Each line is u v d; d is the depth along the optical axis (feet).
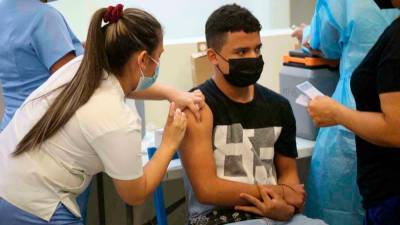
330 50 6.84
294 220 5.65
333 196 6.68
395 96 4.46
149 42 4.63
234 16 5.48
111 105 4.43
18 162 4.63
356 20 6.19
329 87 7.27
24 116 4.81
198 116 5.43
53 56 6.00
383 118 4.63
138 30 4.55
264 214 5.52
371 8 6.13
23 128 4.72
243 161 5.70
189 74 8.43
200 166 5.42
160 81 8.32
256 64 5.55
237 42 5.47
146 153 6.65
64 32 6.13
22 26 6.04
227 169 5.66
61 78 4.89
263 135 5.81
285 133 6.04
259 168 5.76
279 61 9.10
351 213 6.63
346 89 6.45
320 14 6.66
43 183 4.58
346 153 6.48
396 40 4.46
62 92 4.62
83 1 10.75
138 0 11.44
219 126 5.61
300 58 7.38
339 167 6.55
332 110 5.16
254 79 5.60
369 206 5.16
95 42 4.52
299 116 7.41
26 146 4.58
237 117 5.70
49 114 4.54
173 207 8.38
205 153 5.44
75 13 10.77
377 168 5.02
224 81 5.73
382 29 6.15
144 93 5.81
